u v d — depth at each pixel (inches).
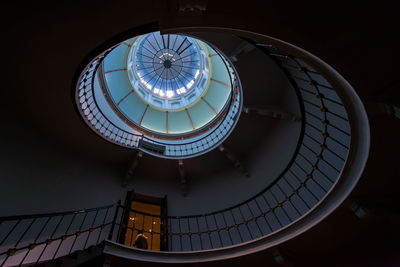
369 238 202.1
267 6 122.9
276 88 294.7
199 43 475.8
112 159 335.0
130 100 445.4
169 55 493.4
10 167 232.4
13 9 145.2
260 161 340.8
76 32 159.9
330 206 185.0
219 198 343.6
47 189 254.2
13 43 174.6
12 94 226.4
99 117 326.0
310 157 276.2
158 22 138.8
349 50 127.3
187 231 310.5
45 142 276.7
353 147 168.7
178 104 494.9
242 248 214.8
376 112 138.6
